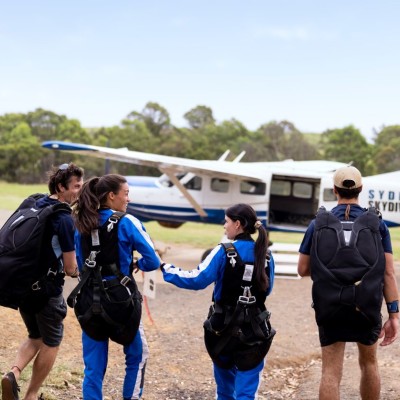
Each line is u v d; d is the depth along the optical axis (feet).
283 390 18.38
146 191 47.24
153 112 218.38
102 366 12.79
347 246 12.36
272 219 47.32
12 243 12.92
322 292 12.30
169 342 22.58
